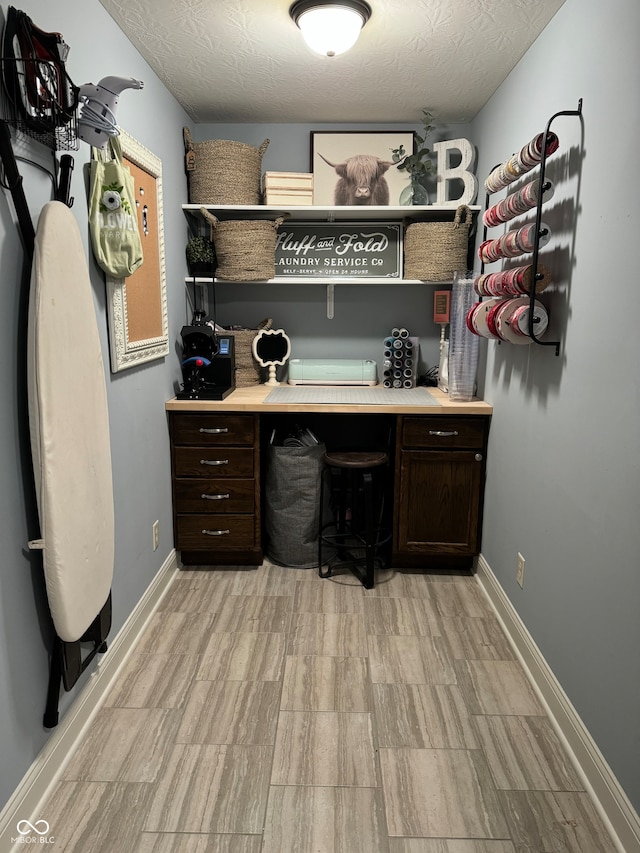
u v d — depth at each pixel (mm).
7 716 1396
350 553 3121
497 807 1570
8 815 1395
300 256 3318
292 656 2240
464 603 2652
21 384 1443
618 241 1496
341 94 2764
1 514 1362
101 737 1812
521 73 2334
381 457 2818
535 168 2160
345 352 3453
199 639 2352
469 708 1959
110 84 1608
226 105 2920
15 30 1302
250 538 2918
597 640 1592
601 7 1605
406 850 1446
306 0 1895
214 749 1769
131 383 2256
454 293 2832
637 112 1404
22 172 1436
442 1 1893
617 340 1496
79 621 1560
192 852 1437
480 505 2850
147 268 2365
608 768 1518
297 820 1528
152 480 2539
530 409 2182
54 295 1432
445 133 3205
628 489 1433
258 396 2965
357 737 1823
